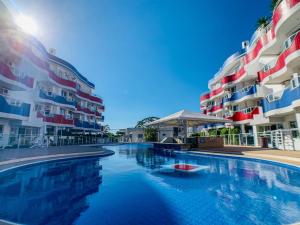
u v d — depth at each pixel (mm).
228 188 5512
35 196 4984
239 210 3887
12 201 4559
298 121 11625
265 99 15242
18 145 15586
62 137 24125
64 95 26500
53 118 22188
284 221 3340
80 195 5023
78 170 8789
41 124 19750
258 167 8711
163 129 40688
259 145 17391
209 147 17141
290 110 12047
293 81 11375
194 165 9797
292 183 5945
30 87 17266
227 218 3494
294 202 4309
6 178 7125
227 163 10109
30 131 19266
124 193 5203
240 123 21125
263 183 6008
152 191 5355
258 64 17656
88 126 31844
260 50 15781
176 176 7293
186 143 16953
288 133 13258
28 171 8430
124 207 4129
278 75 13031
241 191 5195
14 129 17234
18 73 15797
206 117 16156
